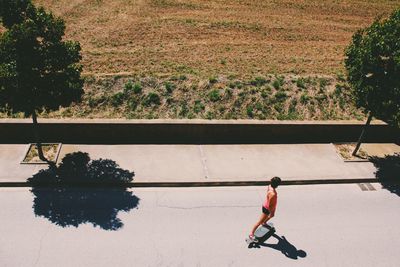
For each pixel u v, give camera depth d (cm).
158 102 1463
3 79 1017
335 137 1459
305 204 1169
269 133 1398
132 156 1258
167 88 1509
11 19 1033
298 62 1883
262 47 2028
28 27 995
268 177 1235
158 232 1013
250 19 2366
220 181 1195
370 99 1245
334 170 1310
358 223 1120
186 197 1141
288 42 2133
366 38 1231
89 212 1053
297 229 1075
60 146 1262
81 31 2002
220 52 1911
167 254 955
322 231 1078
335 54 2036
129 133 1312
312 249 1019
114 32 2023
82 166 1191
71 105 1406
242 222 1073
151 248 966
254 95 1545
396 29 1190
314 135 1437
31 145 1251
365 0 2895
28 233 971
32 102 1074
